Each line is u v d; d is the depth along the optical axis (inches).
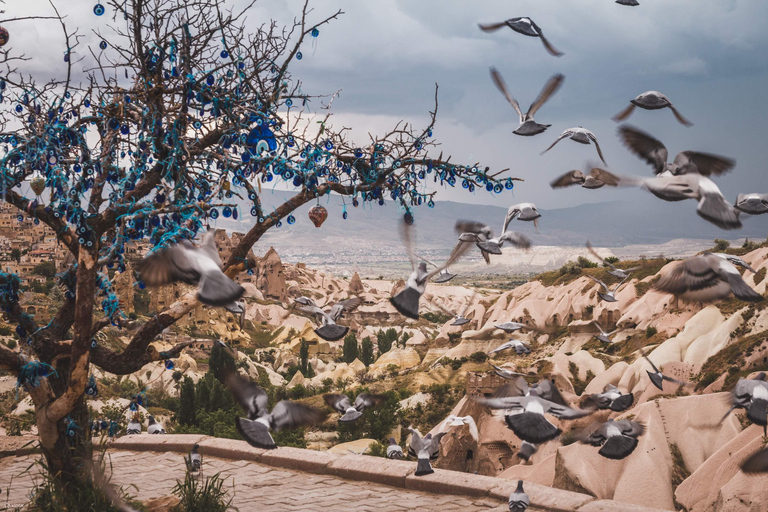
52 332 374.9
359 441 2810.0
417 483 466.6
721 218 155.3
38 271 4901.6
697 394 2962.6
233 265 377.1
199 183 401.7
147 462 546.3
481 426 3093.0
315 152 381.7
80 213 343.6
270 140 369.1
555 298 5408.5
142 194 374.3
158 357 383.2
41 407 356.2
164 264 197.6
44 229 6648.6
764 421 205.3
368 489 472.4
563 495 418.0
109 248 394.6
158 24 361.7
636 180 166.6
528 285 5895.7
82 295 341.4
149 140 368.8
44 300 1845.5
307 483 489.1
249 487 478.6
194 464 415.5
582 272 5428.2
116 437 594.2
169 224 354.9
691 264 180.5
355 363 5659.5
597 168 171.5
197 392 3272.6
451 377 4375.0
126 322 381.4
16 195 358.9
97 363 376.5
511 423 203.3
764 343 3093.0
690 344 3555.6
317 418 248.5
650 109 204.2
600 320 4478.3
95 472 375.2
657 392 3262.8
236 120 370.0
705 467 2397.9
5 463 538.6
